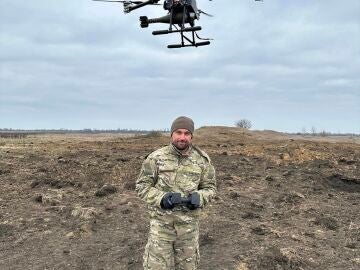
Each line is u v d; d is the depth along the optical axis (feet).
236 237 24.91
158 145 70.08
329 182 40.27
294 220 28.35
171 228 15.48
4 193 33.22
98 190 33.32
